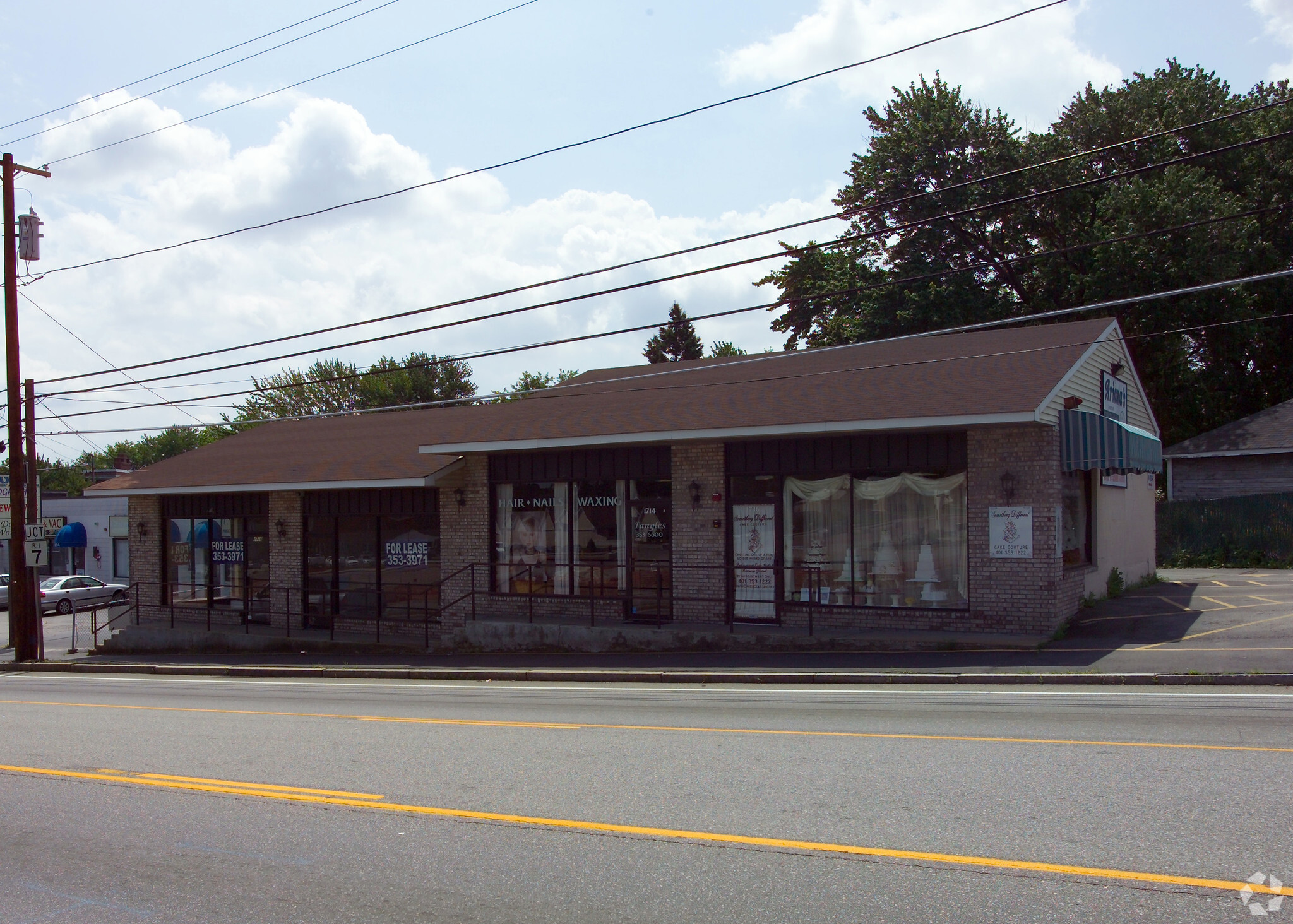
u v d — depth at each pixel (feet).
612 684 50.21
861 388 60.44
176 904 18.75
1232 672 41.52
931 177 124.06
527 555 70.54
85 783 28.81
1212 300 112.37
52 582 131.23
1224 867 18.26
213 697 49.78
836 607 58.70
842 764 27.37
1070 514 62.54
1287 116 121.60
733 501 62.23
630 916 17.12
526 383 252.83
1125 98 120.67
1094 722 32.53
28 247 76.95
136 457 263.29
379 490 77.41
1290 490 100.48
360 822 23.48
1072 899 16.98
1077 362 58.03
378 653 71.97
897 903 17.10
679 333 296.10
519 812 23.68
